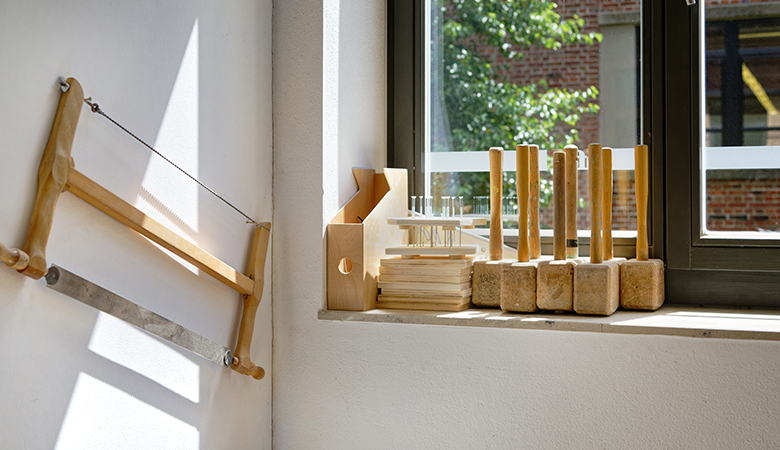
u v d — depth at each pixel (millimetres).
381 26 1807
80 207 972
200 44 1250
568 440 1349
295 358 1529
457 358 1416
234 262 1370
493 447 1396
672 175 1580
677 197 1576
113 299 1010
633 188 1639
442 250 1489
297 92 1516
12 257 819
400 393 1457
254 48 1452
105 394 1026
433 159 1818
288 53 1523
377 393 1473
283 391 1542
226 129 1341
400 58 1822
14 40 854
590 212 1586
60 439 943
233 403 1387
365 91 1714
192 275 1231
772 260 1507
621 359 1312
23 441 882
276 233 1536
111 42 1021
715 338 1260
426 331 1436
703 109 1573
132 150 1068
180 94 1190
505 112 1753
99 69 997
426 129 1823
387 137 1841
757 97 1536
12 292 863
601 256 1456
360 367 1483
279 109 1533
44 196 881
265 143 1504
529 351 1368
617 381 1315
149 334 1127
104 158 1008
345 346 1493
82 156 964
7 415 859
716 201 1569
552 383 1355
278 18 1532
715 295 1559
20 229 868
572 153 1490
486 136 1771
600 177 1468
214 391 1314
